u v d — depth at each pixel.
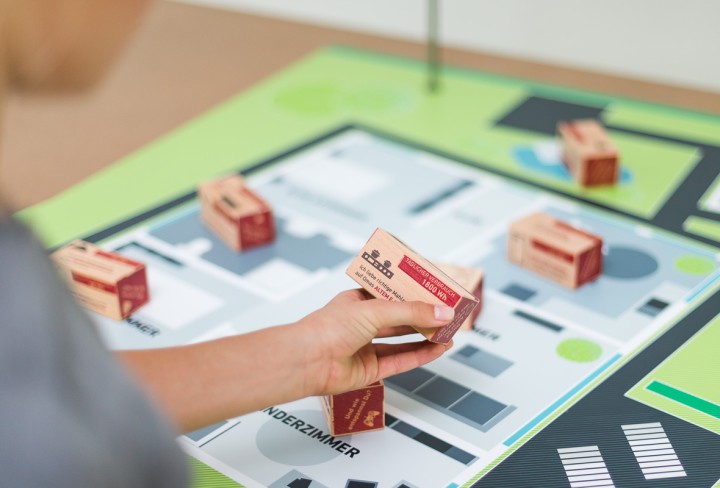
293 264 1.42
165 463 0.45
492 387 1.14
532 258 1.37
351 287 1.36
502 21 2.29
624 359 1.19
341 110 1.97
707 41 2.06
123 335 1.26
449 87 2.07
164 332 1.27
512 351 1.21
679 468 1.01
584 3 2.17
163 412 0.46
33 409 0.39
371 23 2.47
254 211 1.44
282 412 1.11
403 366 1.01
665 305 1.30
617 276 1.37
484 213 1.56
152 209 1.59
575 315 1.28
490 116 1.93
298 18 2.56
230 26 2.49
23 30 0.36
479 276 1.25
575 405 1.11
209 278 1.39
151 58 2.27
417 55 2.28
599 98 2.02
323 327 0.92
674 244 1.46
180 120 1.94
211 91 2.08
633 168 1.70
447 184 1.66
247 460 1.04
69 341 0.41
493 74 2.16
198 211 1.58
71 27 0.37
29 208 1.60
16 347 0.39
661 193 1.61
